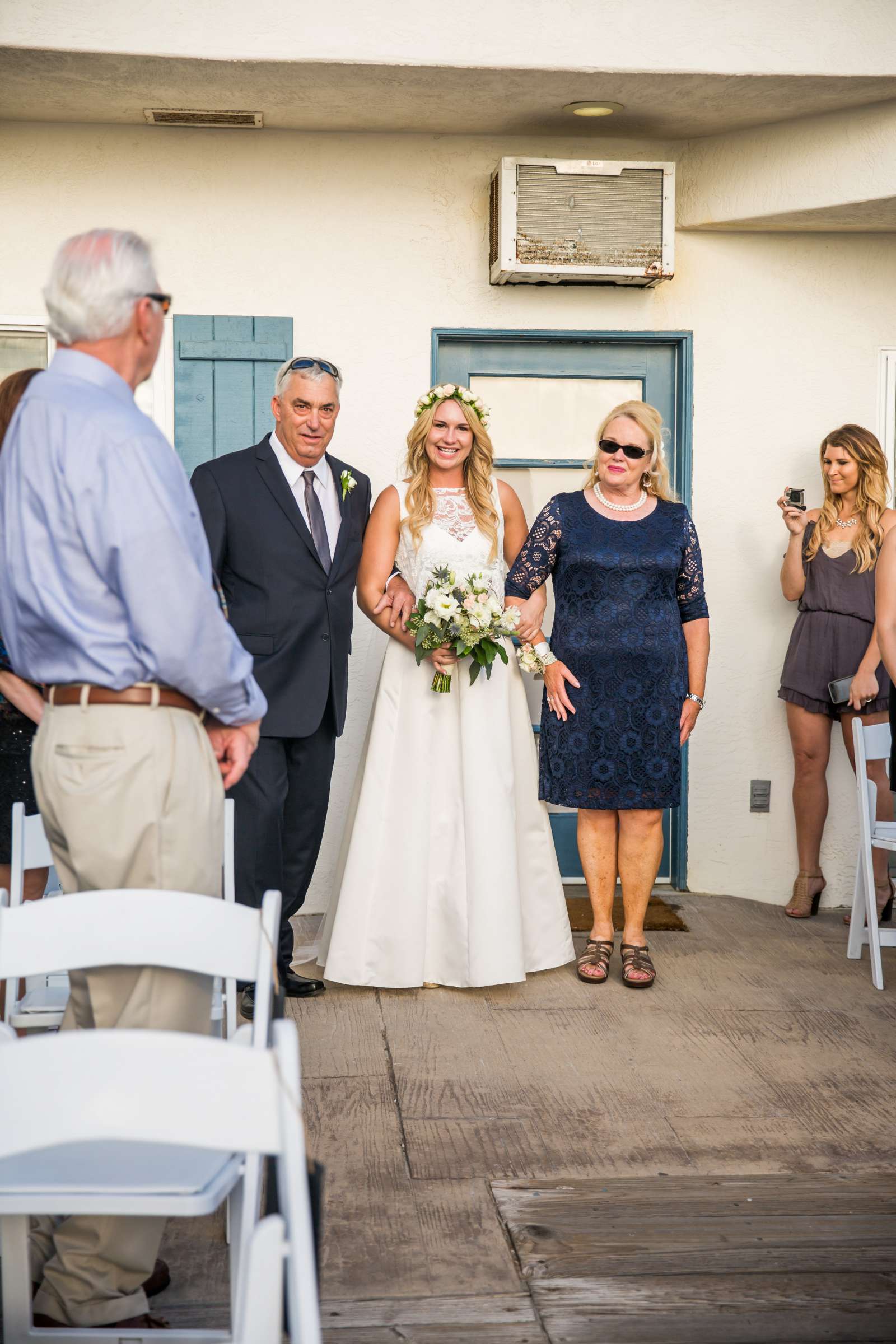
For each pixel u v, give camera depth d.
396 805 3.83
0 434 2.79
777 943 4.41
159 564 1.78
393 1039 3.43
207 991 1.96
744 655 4.98
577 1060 3.28
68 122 4.50
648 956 3.98
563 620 3.91
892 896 4.64
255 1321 1.19
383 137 4.66
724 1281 2.22
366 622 4.75
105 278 1.85
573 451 4.97
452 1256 2.31
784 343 4.92
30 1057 1.25
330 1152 2.73
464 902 3.84
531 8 3.93
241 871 3.63
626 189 4.54
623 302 4.84
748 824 5.02
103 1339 1.78
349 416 4.73
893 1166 2.69
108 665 1.84
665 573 3.86
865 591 4.66
